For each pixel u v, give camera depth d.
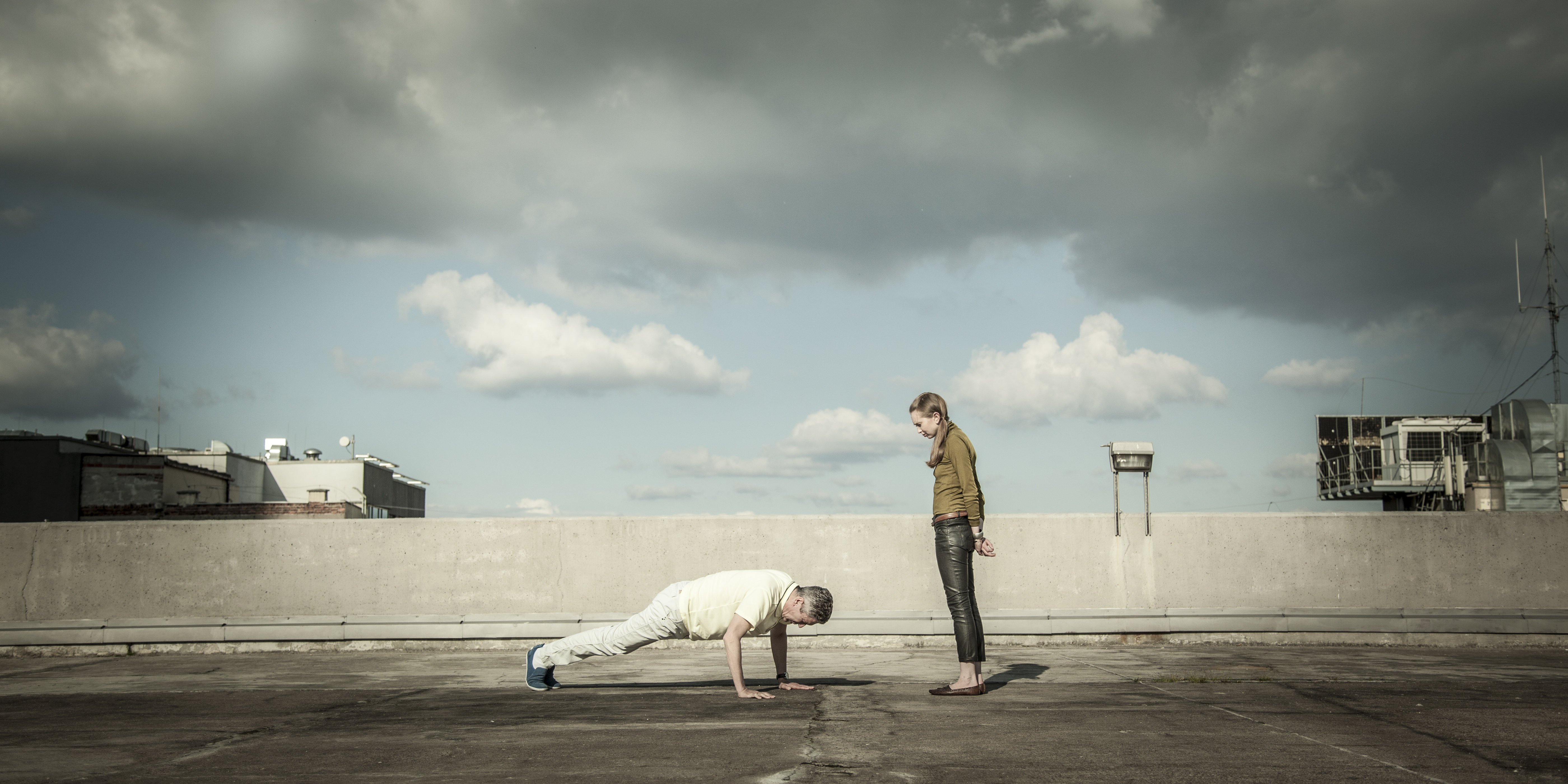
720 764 3.50
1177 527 7.74
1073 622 7.51
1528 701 4.88
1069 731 4.11
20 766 3.56
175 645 7.54
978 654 5.12
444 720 4.46
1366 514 7.71
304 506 29.61
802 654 7.25
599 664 6.61
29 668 6.79
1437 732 4.07
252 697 5.29
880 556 7.74
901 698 5.04
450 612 7.75
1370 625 7.41
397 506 43.78
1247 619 7.48
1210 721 4.32
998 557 7.75
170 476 30.38
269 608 7.76
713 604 5.07
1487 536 7.62
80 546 7.79
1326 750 3.73
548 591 7.77
